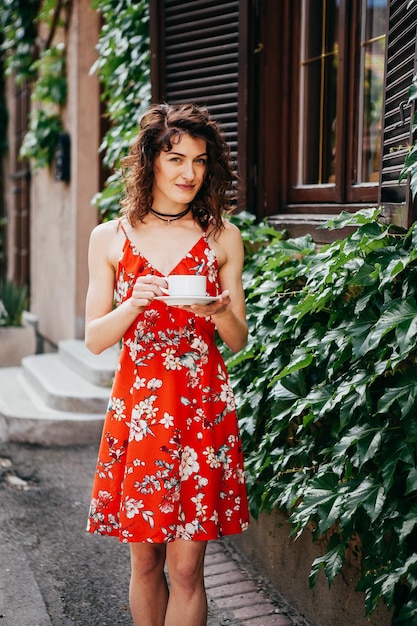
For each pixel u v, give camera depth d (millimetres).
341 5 3562
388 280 2352
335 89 3766
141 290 2283
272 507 3008
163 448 2348
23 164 10570
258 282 3477
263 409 3232
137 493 2357
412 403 2293
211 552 3752
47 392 5965
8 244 11859
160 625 2580
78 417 5523
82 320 7469
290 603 3213
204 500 2377
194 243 2473
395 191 2801
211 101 4227
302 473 2904
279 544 3311
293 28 4012
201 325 2414
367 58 3525
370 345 2354
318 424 3051
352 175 3576
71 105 7473
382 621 2619
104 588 3363
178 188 2416
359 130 3561
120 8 5199
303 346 2887
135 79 5074
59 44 7836
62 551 3734
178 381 2379
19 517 4145
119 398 2430
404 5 2580
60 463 5070
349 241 2619
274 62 4047
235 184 4113
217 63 4191
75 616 3100
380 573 2398
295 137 4051
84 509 4285
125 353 2434
